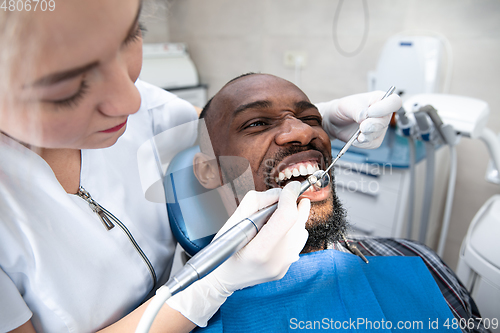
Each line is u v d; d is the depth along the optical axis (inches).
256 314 23.4
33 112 10.7
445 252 66.3
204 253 15.4
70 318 19.6
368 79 63.4
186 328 20.3
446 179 61.4
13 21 8.9
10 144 17.1
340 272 25.0
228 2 83.7
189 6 92.9
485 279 32.7
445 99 37.9
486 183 57.3
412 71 56.4
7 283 17.0
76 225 19.9
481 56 52.4
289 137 23.9
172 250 28.3
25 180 17.9
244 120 24.8
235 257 18.8
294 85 26.6
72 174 21.1
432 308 24.9
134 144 26.2
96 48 10.1
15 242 17.2
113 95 11.8
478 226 34.9
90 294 20.4
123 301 22.3
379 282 26.2
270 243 18.1
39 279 18.3
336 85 71.1
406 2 57.9
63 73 10.0
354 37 65.9
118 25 10.3
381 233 52.4
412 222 49.0
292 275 24.7
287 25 75.1
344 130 29.7
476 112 34.5
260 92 25.0
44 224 18.5
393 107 22.7
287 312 23.5
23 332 17.6
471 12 51.8
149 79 84.9
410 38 55.7
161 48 88.0
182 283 14.5
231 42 87.0
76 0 9.0
